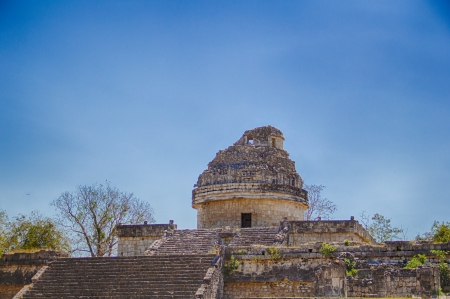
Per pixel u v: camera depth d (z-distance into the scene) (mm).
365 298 38906
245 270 49562
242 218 62219
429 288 39938
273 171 63125
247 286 49375
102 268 49469
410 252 47938
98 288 47062
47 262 52719
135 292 45750
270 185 62094
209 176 63750
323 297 39656
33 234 69062
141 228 60344
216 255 49000
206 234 56719
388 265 46219
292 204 63625
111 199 77500
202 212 64375
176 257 49375
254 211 61844
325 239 56250
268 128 67312
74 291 47188
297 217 63906
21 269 54594
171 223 60094
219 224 62438
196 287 45250
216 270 47406
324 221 56531
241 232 56281
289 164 66062
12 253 55219
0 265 55062
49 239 69688
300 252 49188
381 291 40812
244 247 49969
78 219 75812
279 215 62375
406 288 40375
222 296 48938
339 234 56125
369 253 48469
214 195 62688
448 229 54750
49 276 49750
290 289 48750
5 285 54688
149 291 45562
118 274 48312
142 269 48438
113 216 76812
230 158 64500
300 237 56562
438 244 47656
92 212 76250
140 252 59969
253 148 65000
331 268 41625
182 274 47000
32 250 57094
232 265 49625
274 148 66250
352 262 47219
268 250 49562
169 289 45469
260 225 61469
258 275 49281
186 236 56938
